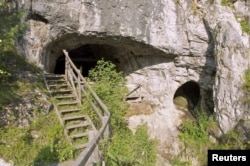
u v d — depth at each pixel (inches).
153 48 491.2
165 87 542.0
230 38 416.2
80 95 365.1
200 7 474.6
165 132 507.5
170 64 526.6
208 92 523.5
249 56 418.0
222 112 423.2
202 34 474.9
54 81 403.5
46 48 440.1
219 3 458.6
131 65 573.0
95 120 341.4
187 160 446.6
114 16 451.2
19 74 360.8
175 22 481.1
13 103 314.2
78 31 441.1
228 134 409.1
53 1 413.4
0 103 305.3
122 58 583.2
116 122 412.8
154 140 463.8
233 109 406.0
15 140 281.3
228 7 453.4
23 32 394.9
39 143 289.7
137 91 565.9
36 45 412.8
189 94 592.7
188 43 486.9
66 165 260.1
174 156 454.9
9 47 360.2
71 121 328.2
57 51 502.3
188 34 482.3
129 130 459.8
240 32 436.8
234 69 409.7
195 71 515.5
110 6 447.2
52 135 297.6
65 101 364.8
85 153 157.3
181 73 527.2
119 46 515.5
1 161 259.1
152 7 467.5
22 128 297.3
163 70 537.3
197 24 475.8
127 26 458.3
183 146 465.4
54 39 439.5
